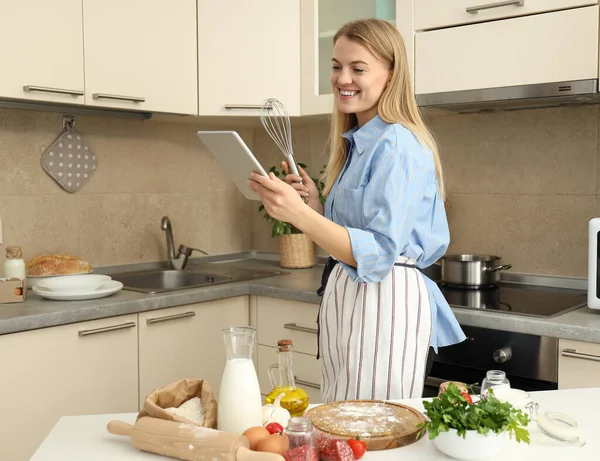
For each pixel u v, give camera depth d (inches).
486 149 104.4
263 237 134.8
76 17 90.4
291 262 118.9
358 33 64.3
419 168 60.0
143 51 97.9
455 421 40.1
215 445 39.1
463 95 89.6
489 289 96.1
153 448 41.4
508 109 101.3
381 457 41.0
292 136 127.6
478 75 88.1
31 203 102.7
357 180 62.7
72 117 106.7
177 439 40.5
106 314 84.7
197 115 105.3
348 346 63.8
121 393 87.5
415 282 64.5
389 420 45.3
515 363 77.8
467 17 88.6
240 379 44.2
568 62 81.0
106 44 93.8
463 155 106.8
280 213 56.2
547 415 45.3
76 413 82.9
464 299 88.4
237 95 106.0
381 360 62.8
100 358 85.0
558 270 98.9
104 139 111.5
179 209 123.6
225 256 131.2
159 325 91.5
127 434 43.3
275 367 53.9
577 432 43.1
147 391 90.4
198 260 126.9
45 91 87.4
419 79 93.5
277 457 37.3
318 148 124.1
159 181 120.2
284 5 106.4
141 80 97.8
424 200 63.3
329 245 56.9
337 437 42.4
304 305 96.0
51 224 105.2
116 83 95.0
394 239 57.6
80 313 81.9
